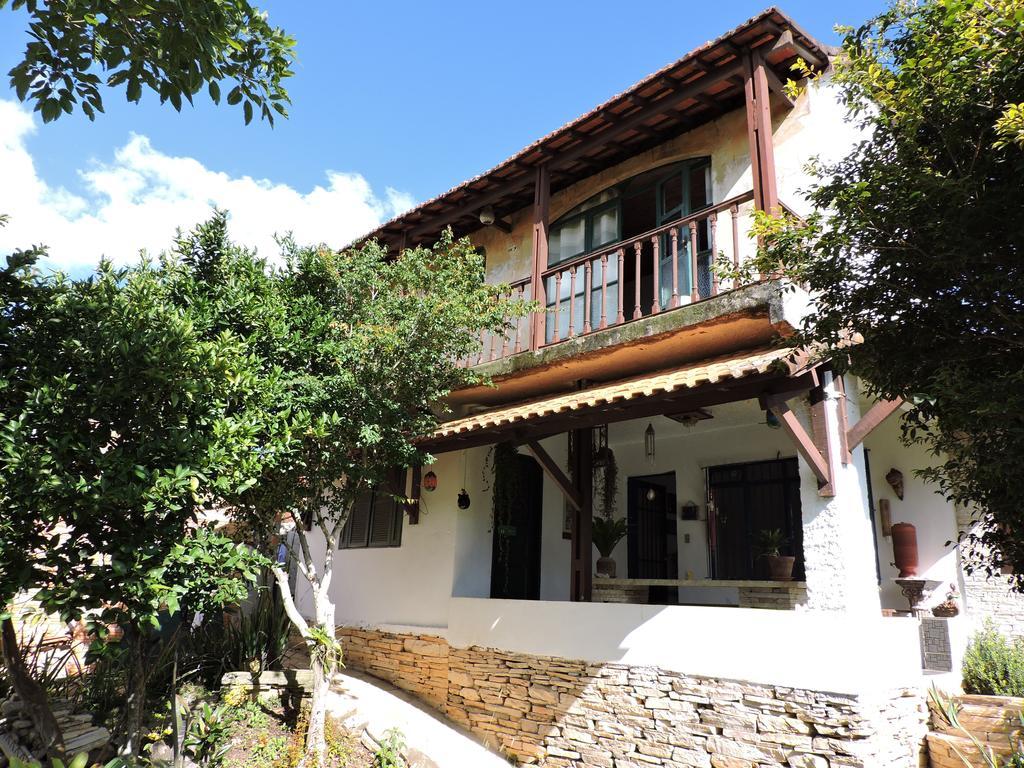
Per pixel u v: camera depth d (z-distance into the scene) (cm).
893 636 619
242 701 748
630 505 1157
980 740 611
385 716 812
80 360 507
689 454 1089
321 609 706
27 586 455
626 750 684
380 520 1108
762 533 810
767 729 598
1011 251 383
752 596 724
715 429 1063
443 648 911
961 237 378
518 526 1048
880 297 435
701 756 632
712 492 1055
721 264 554
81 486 438
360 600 1096
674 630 680
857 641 569
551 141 948
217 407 546
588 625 752
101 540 482
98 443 496
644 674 692
